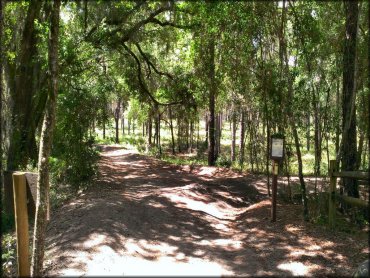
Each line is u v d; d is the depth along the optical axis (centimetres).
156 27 1825
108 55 1545
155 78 2280
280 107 961
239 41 1012
